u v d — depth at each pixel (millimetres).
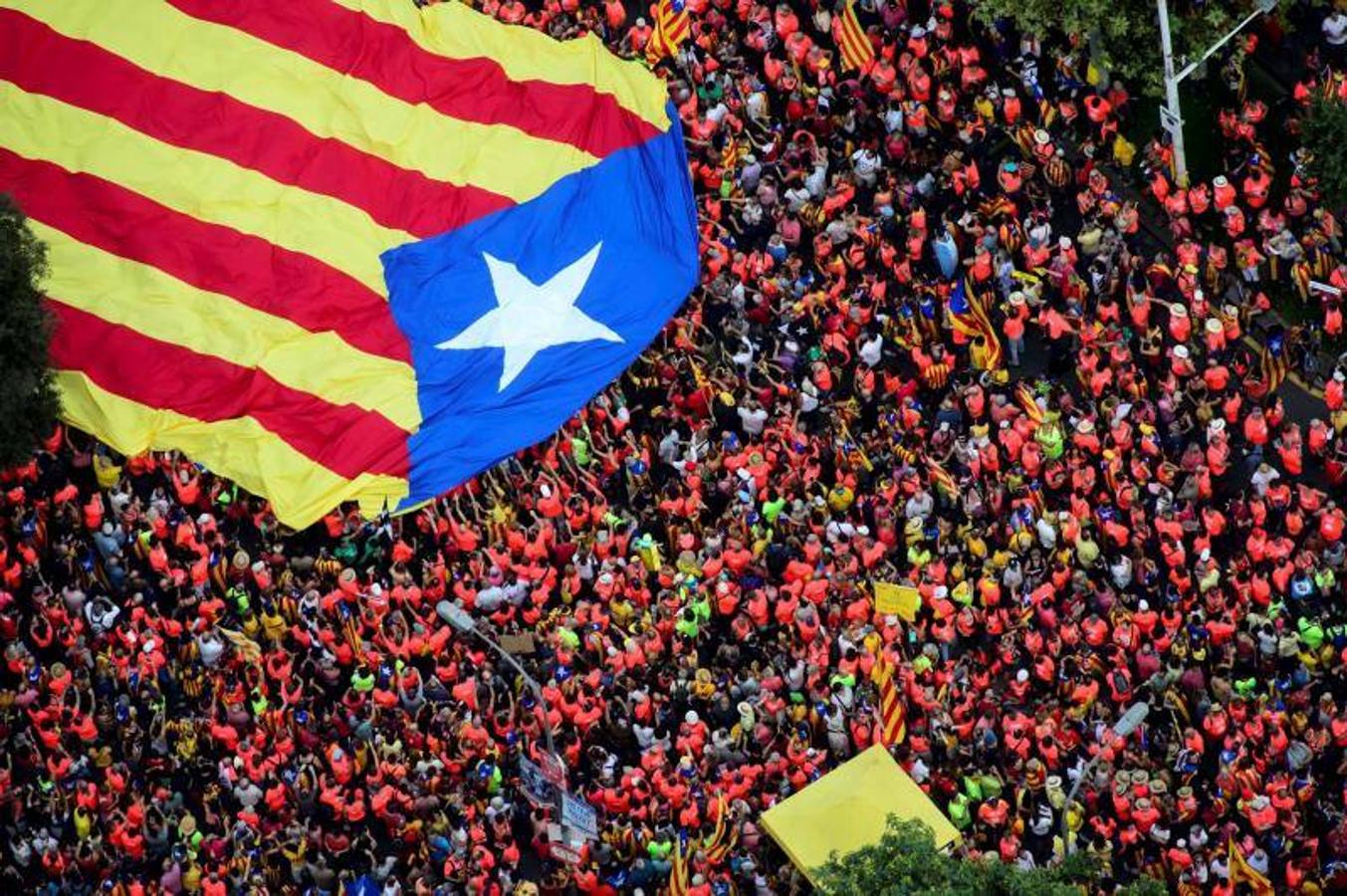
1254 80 165375
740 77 164500
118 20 151500
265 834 138875
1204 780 139875
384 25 156125
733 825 137000
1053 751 138375
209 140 150375
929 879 120938
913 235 158125
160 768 141500
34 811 140875
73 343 145125
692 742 139375
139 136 149375
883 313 156875
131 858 139250
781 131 163125
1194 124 164875
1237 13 161750
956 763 139000
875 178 160875
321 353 147500
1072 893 118812
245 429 145500
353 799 139500
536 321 151125
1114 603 144125
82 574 147000
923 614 145750
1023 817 138625
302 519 144375
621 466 151000
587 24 166000
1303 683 141250
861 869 122188
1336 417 150000
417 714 141750
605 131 157375
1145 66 160250
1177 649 141750
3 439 139375
